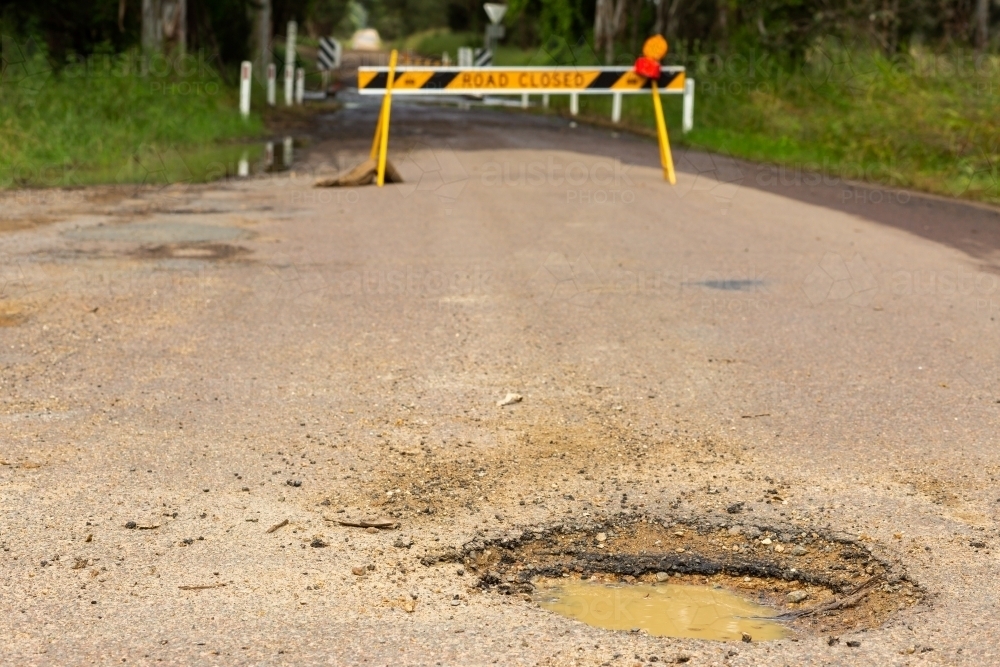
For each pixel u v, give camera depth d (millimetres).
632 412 6988
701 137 28141
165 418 6754
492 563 5023
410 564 4938
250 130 28188
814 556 5121
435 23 121312
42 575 4766
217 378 7559
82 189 17266
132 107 26109
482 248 12531
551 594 4789
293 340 8531
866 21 32969
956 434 6625
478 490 5746
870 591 4805
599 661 4129
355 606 4539
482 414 6922
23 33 32656
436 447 6344
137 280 10508
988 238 13945
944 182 19719
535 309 9625
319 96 46375
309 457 6160
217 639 4258
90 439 6387
